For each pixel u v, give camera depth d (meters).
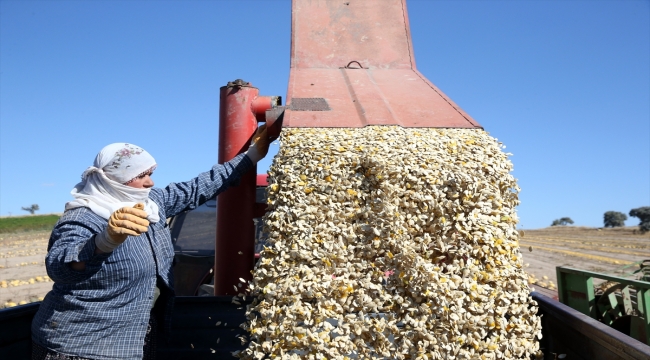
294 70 4.70
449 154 2.83
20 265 13.34
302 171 2.67
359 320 2.30
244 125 3.76
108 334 2.37
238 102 3.78
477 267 2.44
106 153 2.48
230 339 3.31
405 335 2.28
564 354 2.72
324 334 2.23
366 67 4.81
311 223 2.48
